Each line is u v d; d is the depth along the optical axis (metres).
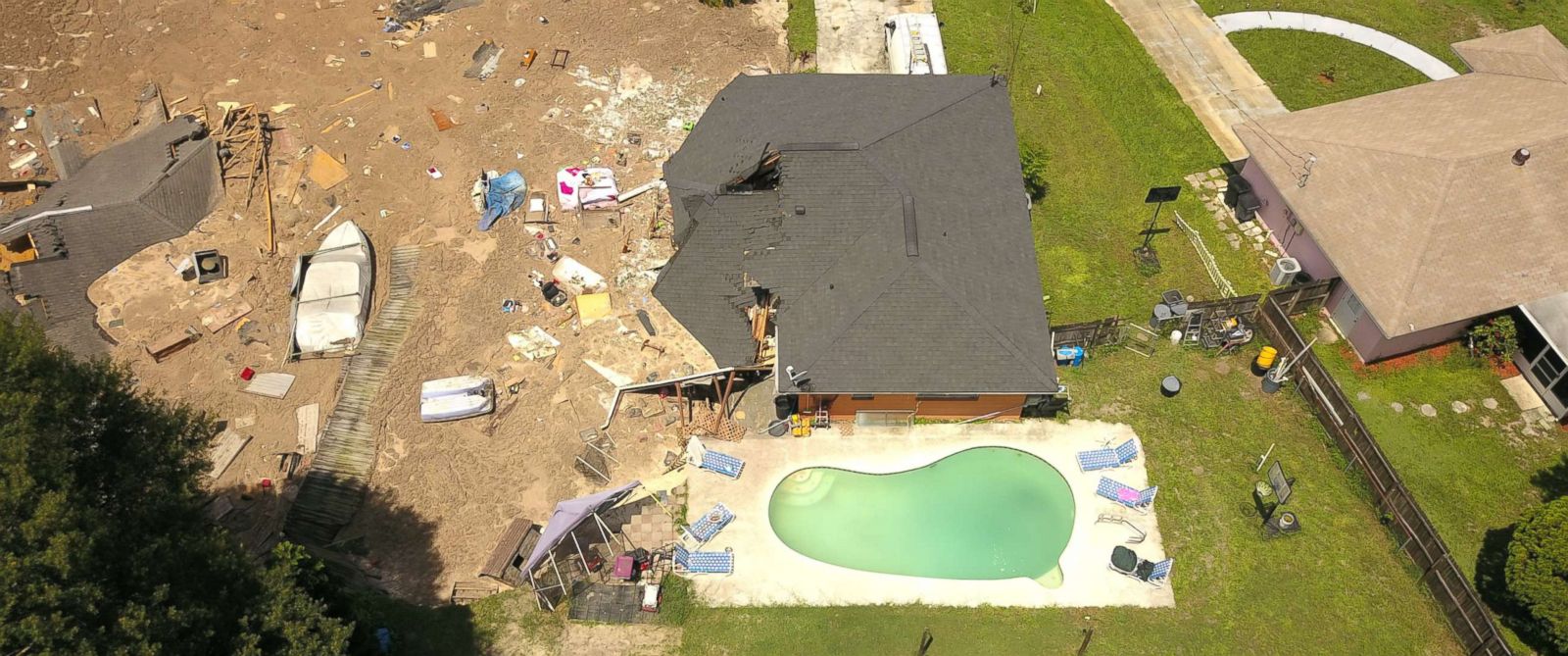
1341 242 38.38
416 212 42.62
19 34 47.50
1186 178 45.66
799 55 50.62
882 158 38.25
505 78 48.50
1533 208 38.00
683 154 41.81
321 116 46.16
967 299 34.97
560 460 35.56
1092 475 35.53
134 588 23.59
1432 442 36.31
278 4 51.31
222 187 42.78
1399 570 32.97
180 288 39.41
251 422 35.94
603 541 33.56
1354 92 49.66
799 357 34.41
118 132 45.50
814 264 36.28
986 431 36.66
